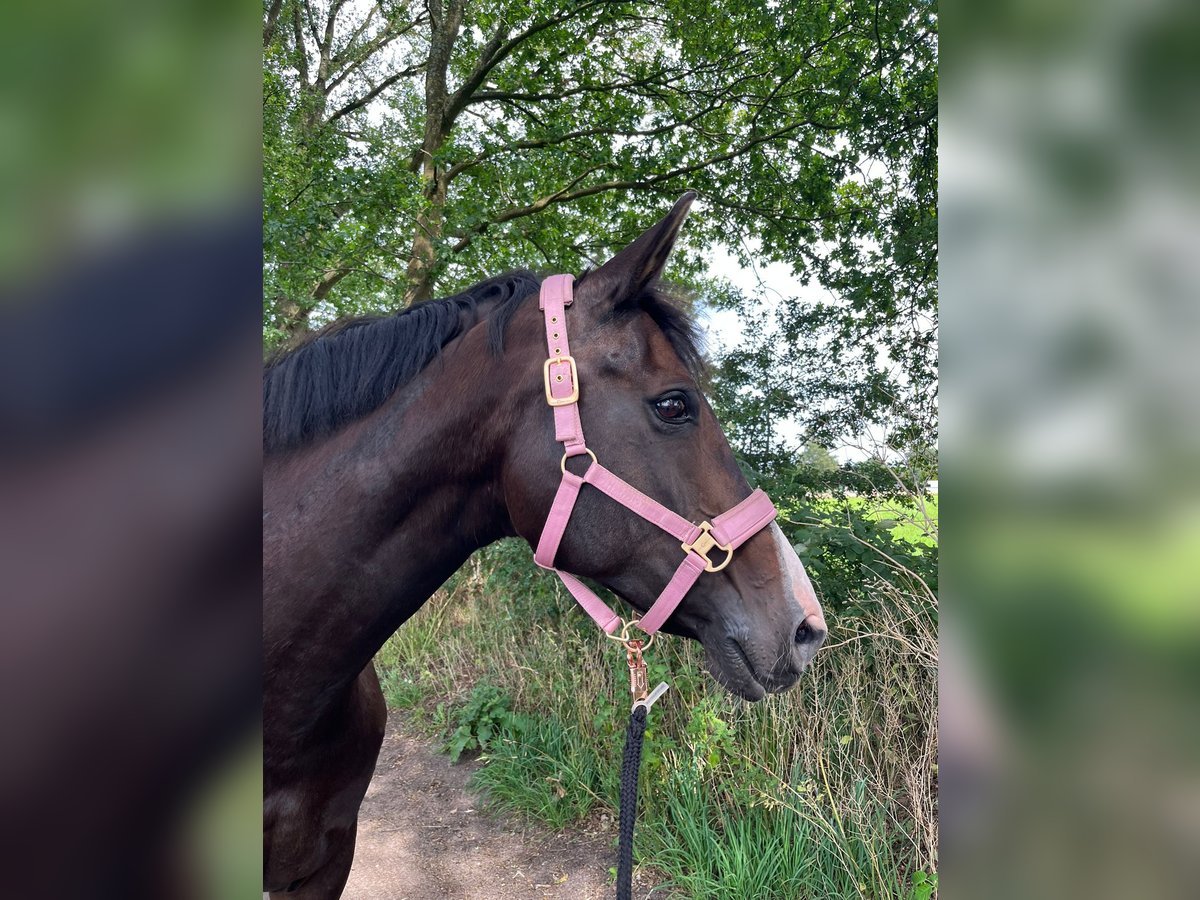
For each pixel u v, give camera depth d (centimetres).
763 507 130
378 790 345
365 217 497
